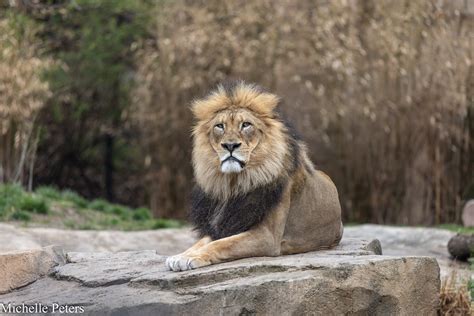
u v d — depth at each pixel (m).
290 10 19.58
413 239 14.25
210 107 8.31
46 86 17.80
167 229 15.06
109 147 25.44
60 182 25.28
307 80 18.91
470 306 9.39
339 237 9.29
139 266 8.78
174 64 20.02
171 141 19.83
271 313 7.41
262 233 8.20
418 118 17.75
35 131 21.89
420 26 17.66
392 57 17.61
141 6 24.91
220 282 7.66
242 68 19.42
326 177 9.19
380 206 18.31
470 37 17.28
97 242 13.45
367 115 18.23
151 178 20.00
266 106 8.27
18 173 17.09
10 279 8.92
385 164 18.20
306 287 7.50
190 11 20.41
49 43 24.16
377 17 18.33
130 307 7.55
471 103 17.58
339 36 18.44
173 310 7.40
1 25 18.38
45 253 9.33
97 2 24.47
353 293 7.73
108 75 24.92
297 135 8.73
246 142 8.04
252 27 20.19
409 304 8.15
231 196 8.24
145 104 20.02
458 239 12.35
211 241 8.49
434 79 17.44
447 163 17.75
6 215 14.65
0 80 17.09
